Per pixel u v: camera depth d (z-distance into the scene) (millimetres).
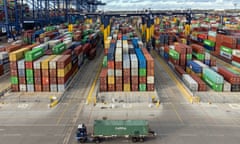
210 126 40125
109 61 54844
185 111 45719
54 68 55219
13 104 49281
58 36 111062
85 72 74188
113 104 48594
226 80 58500
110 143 35531
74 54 71688
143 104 48750
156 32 129750
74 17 176375
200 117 43312
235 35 94875
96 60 92125
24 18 138375
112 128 35469
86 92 55969
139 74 55188
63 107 47844
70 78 63719
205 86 55312
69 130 39094
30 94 54344
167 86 60219
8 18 125000
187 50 72688
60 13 185625
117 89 56094
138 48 76562
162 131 38594
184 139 36344
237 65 77438
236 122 41500
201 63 68312
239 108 46969
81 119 42656
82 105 48656
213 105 48375
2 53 74375
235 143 35312
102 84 55812
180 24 182875
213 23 190500
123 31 139375
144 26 130500
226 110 46156
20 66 55188
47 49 77000
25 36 107750
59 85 55938
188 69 70562
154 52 109000
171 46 87062
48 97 52406
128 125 35469
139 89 56062
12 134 38094
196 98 50312
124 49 66812
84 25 173250
